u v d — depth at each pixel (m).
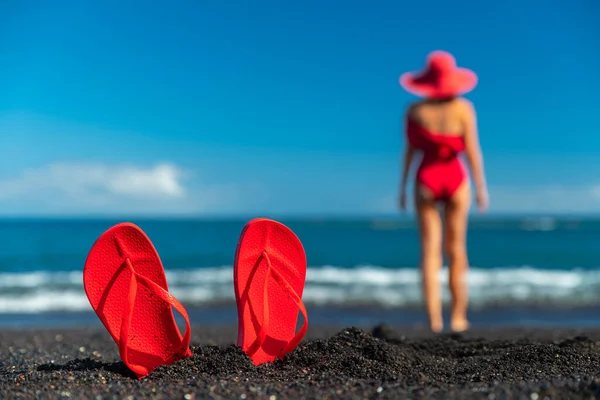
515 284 12.20
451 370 2.82
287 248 2.87
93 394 2.18
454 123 5.70
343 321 7.54
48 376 2.52
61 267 17.19
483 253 24.34
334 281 12.88
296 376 2.51
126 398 2.12
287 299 2.90
